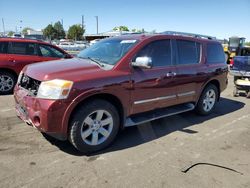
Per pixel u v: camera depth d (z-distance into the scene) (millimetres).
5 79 7516
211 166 3727
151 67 4543
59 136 3662
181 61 5191
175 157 3943
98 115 3904
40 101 3537
